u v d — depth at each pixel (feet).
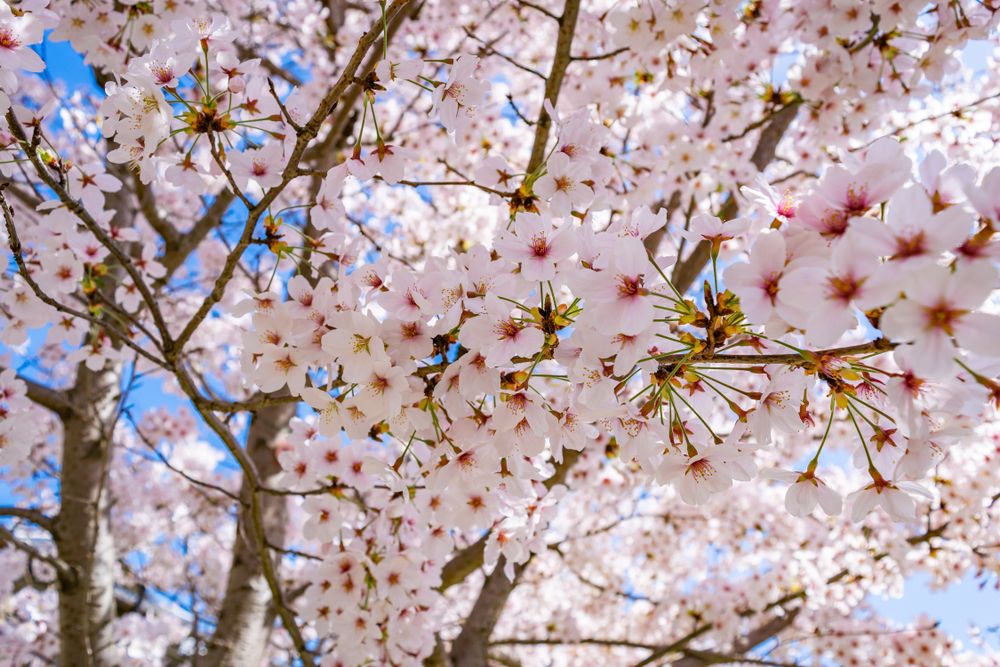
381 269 6.51
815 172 17.75
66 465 15.60
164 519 27.09
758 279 4.19
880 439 5.17
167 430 23.54
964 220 3.34
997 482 16.19
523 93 23.00
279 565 15.21
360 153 6.72
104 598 15.34
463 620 16.16
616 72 14.69
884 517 19.49
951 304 3.28
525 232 5.49
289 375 6.26
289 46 26.61
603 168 6.91
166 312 23.24
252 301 6.97
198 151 16.85
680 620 21.02
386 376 5.52
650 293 4.68
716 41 11.73
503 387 5.65
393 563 9.06
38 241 9.73
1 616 24.38
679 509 23.24
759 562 23.09
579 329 4.95
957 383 4.30
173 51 6.53
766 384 5.25
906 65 11.93
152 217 16.34
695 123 15.67
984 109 14.64
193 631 15.02
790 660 22.94
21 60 6.51
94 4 10.36
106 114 6.70
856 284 3.66
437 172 21.44
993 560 17.48
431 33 21.53
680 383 5.30
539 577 24.06
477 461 6.09
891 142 4.15
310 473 9.00
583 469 16.39
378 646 9.87
